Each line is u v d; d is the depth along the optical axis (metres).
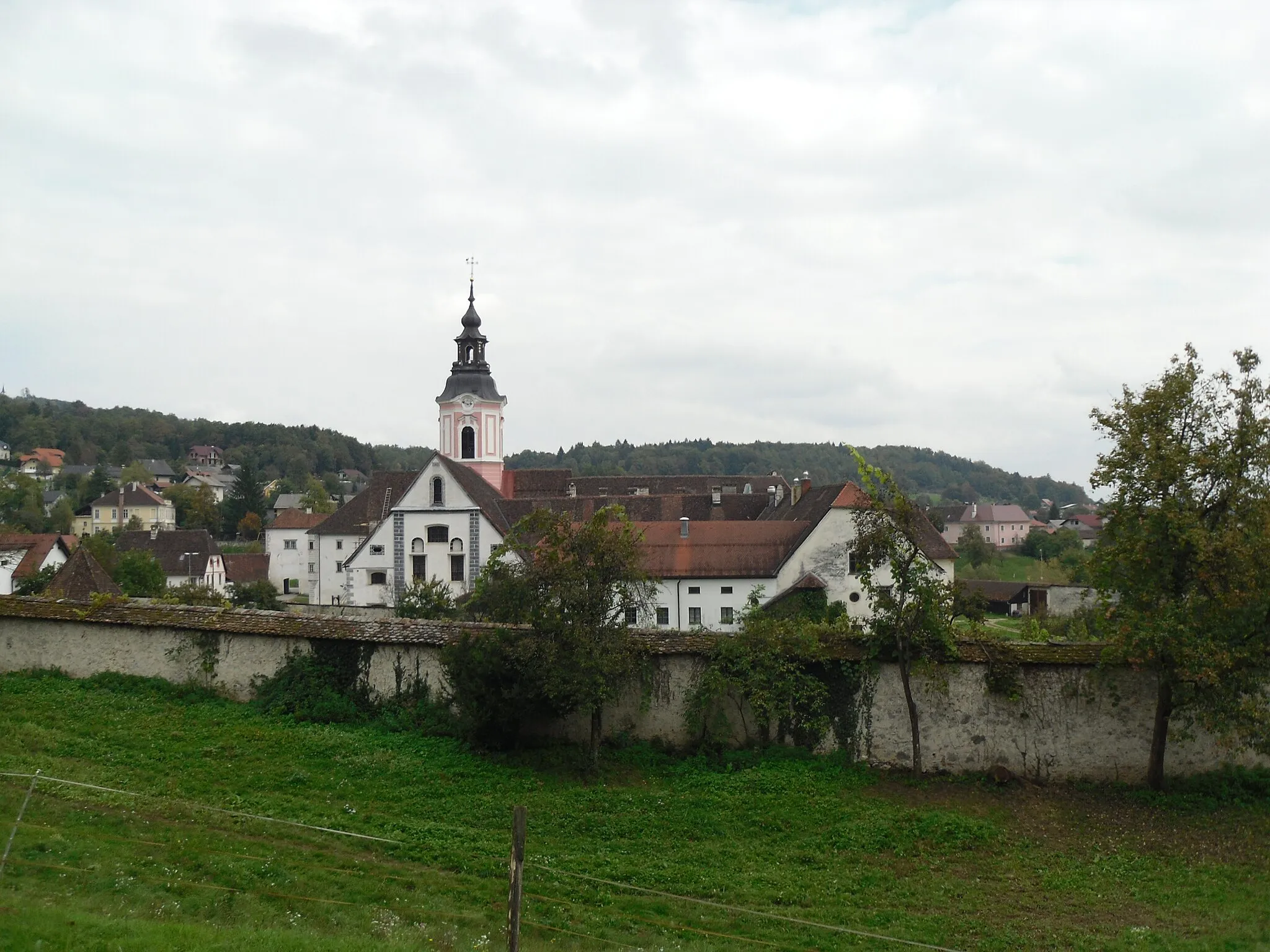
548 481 95.31
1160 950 18.94
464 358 89.06
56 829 19.73
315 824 22.12
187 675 32.34
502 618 28.55
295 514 116.75
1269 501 26.20
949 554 67.56
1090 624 47.75
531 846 22.52
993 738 29.38
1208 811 26.94
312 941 15.39
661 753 29.66
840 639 30.34
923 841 24.31
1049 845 24.52
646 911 19.42
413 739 29.02
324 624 31.97
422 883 19.38
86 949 14.19
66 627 33.22
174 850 19.41
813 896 20.95
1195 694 26.97
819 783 27.77
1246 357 27.23
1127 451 27.38
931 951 18.52
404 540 69.19
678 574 63.28
